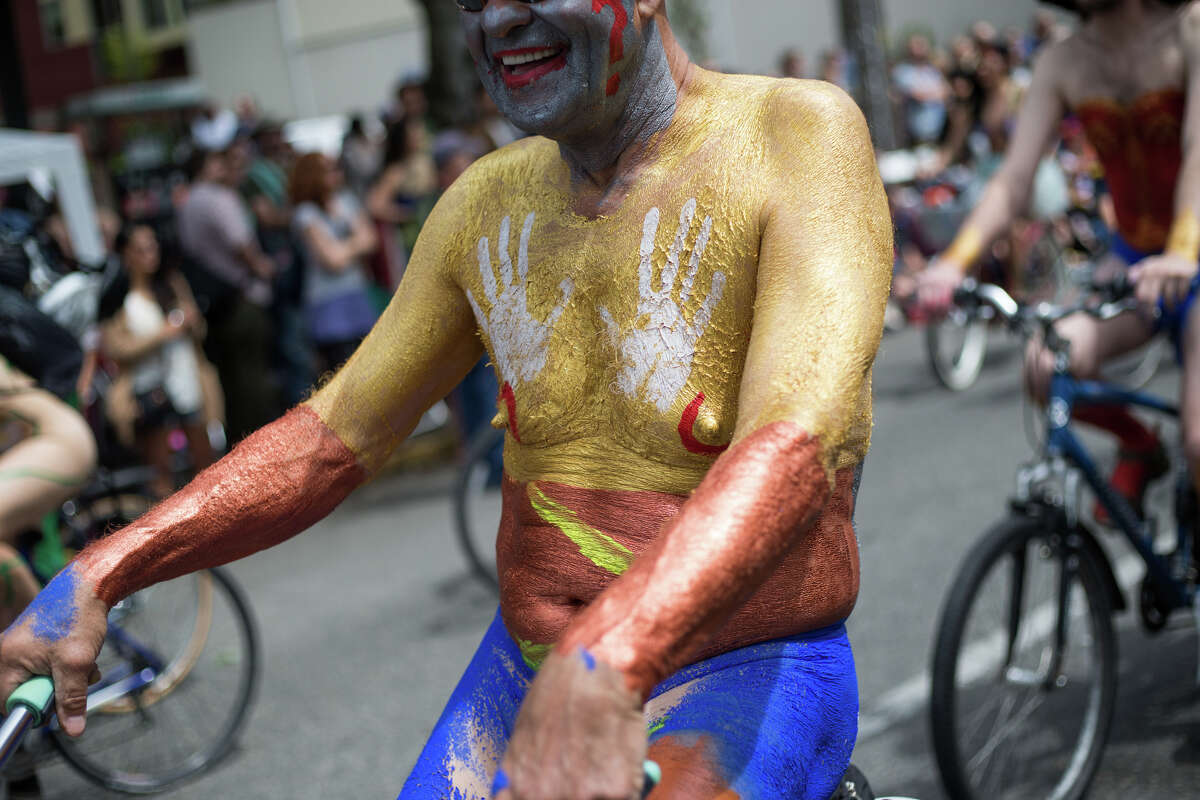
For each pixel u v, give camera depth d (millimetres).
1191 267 2844
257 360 7898
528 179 1573
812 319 1315
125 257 6441
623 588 1125
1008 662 3002
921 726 3564
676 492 1473
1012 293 9062
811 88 1446
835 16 20734
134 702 4023
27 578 3348
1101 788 3115
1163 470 3453
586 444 1502
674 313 1446
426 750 1571
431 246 1650
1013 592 3018
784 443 1218
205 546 1565
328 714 4348
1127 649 3883
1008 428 6887
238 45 22969
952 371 8281
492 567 5379
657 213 1457
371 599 5605
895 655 4070
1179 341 3178
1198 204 2955
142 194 11117
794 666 1458
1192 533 3311
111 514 4172
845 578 1488
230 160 8758
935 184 9938
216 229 7684
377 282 8711
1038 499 3059
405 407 1688
